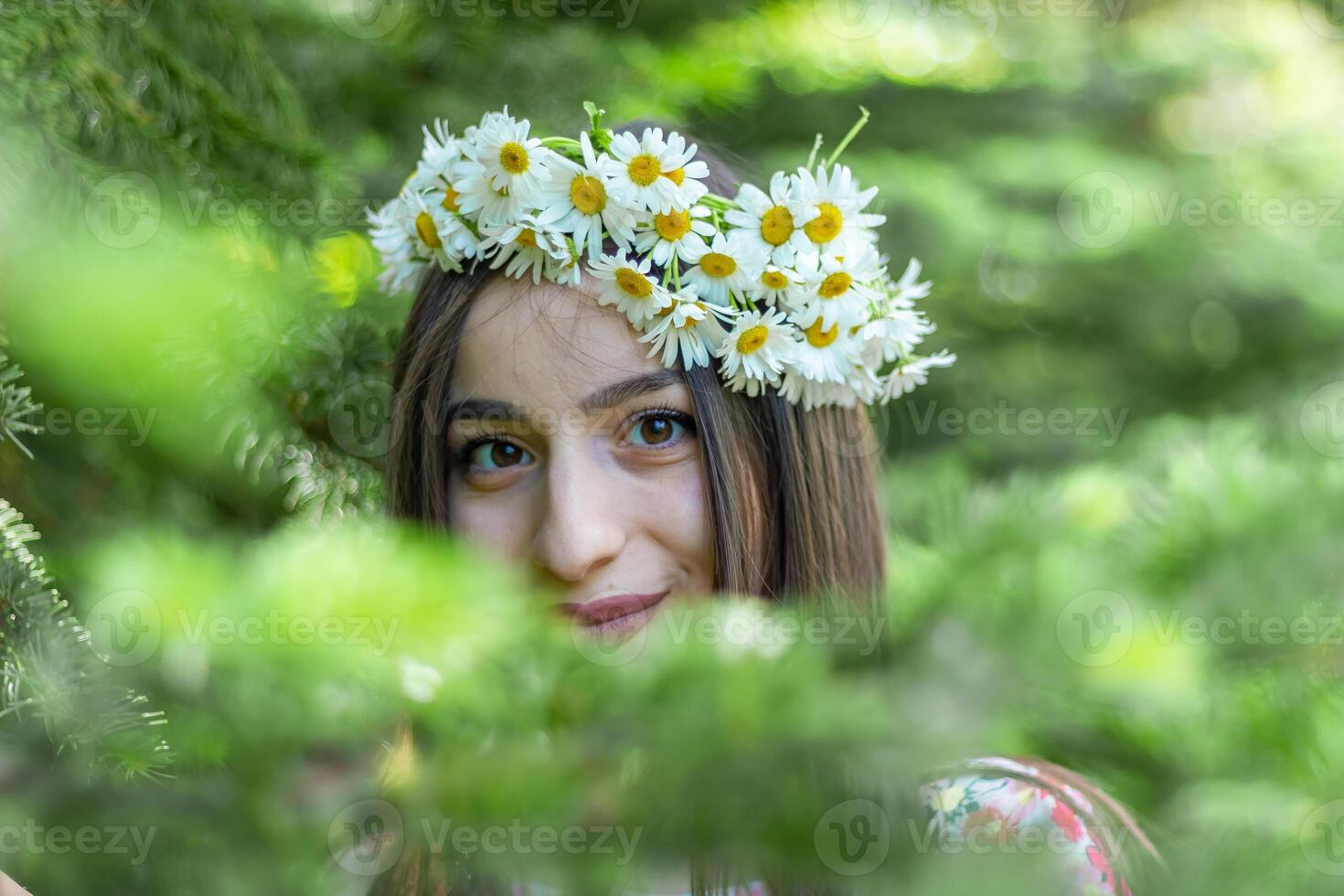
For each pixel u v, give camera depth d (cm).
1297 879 53
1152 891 54
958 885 42
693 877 46
